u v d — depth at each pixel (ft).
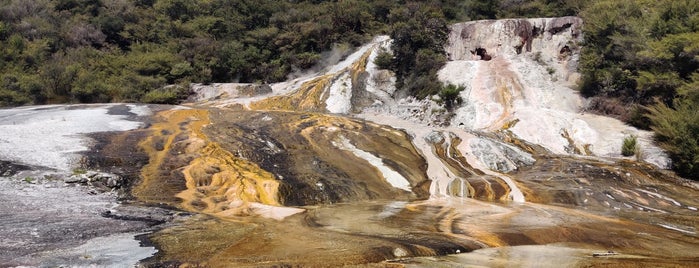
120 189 39.19
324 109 82.58
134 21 128.98
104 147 47.42
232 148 49.65
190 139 51.31
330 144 54.49
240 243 26.27
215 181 42.01
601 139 62.03
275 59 112.47
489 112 72.33
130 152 46.73
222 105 86.12
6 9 119.44
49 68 96.73
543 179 47.73
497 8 117.60
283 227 30.58
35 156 43.01
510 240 28.78
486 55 91.81
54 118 59.11
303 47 112.06
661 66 68.85
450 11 115.85
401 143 57.00
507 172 51.06
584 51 80.38
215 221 31.81
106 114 63.57
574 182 46.32
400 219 33.76
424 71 86.89
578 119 66.69
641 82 66.85
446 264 23.48
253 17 128.98
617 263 24.25
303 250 24.98
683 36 65.98
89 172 40.34
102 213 32.55
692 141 51.85
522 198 42.42
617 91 72.84
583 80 75.77
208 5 135.54
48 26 117.60
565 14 108.17
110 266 22.08
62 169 40.98
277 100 86.84
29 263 22.25
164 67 104.73
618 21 77.05
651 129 63.31
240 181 41.65
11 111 66.54
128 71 102.06
